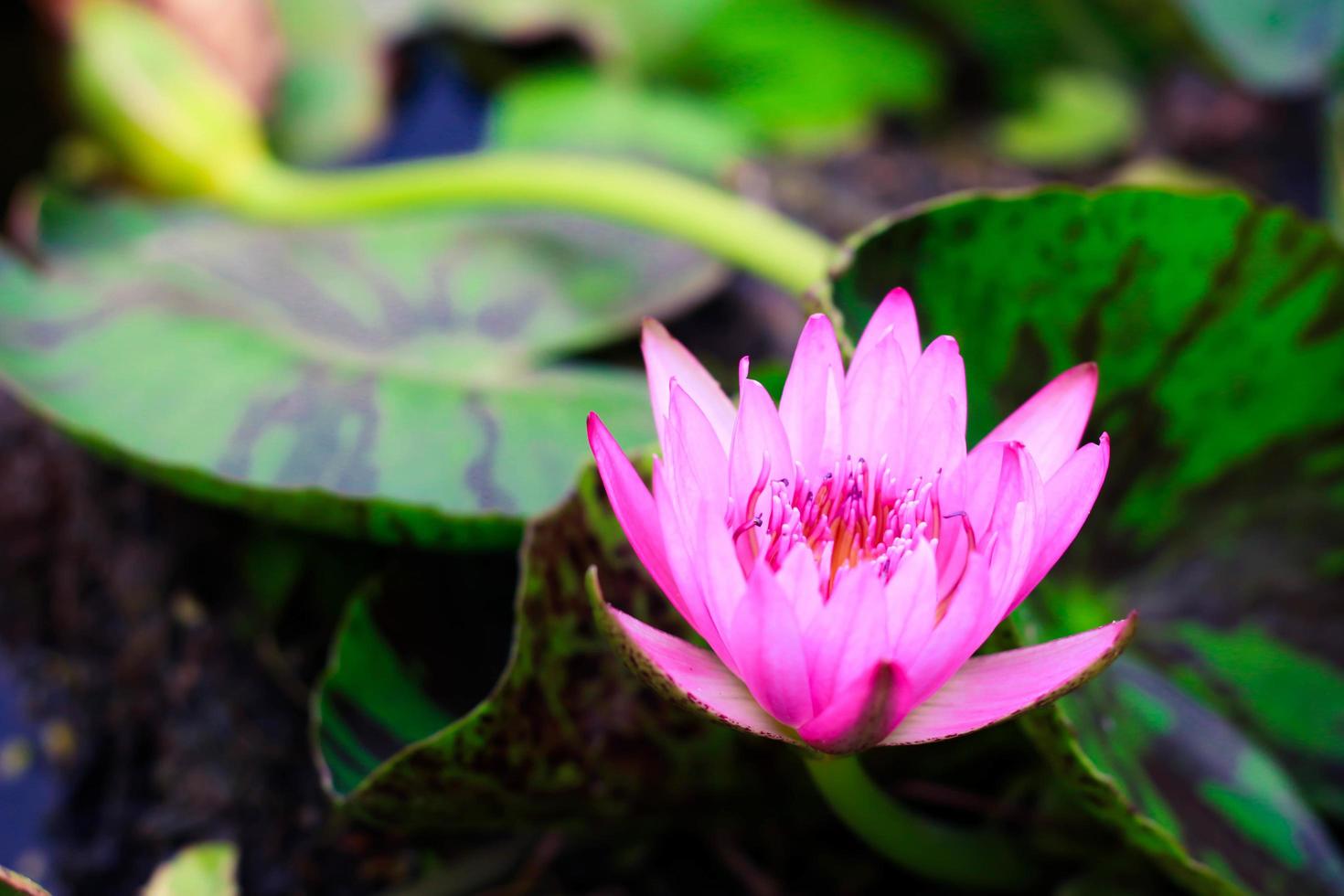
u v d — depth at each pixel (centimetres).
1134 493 87
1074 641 75
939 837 84
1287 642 86
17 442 99
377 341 95
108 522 96
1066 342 85
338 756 82
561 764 82
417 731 84
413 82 130
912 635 73
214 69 112
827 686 73
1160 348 85
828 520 76
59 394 88
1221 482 87
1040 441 77
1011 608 74
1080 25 131
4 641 95
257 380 89
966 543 75
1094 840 85
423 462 87
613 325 97
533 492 87
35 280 93
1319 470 86
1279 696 86
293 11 121
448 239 100
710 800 85
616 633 74
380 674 84
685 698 74
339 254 99
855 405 76
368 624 85
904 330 77
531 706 81
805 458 76
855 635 73
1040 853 86
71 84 107
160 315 92
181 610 93
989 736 86
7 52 107
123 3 108
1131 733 83
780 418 76
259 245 98
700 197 98
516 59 130
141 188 112
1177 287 84
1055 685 74
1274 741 86
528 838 88
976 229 84
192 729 91
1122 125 138
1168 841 79
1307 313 84
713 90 132
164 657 92
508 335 97
